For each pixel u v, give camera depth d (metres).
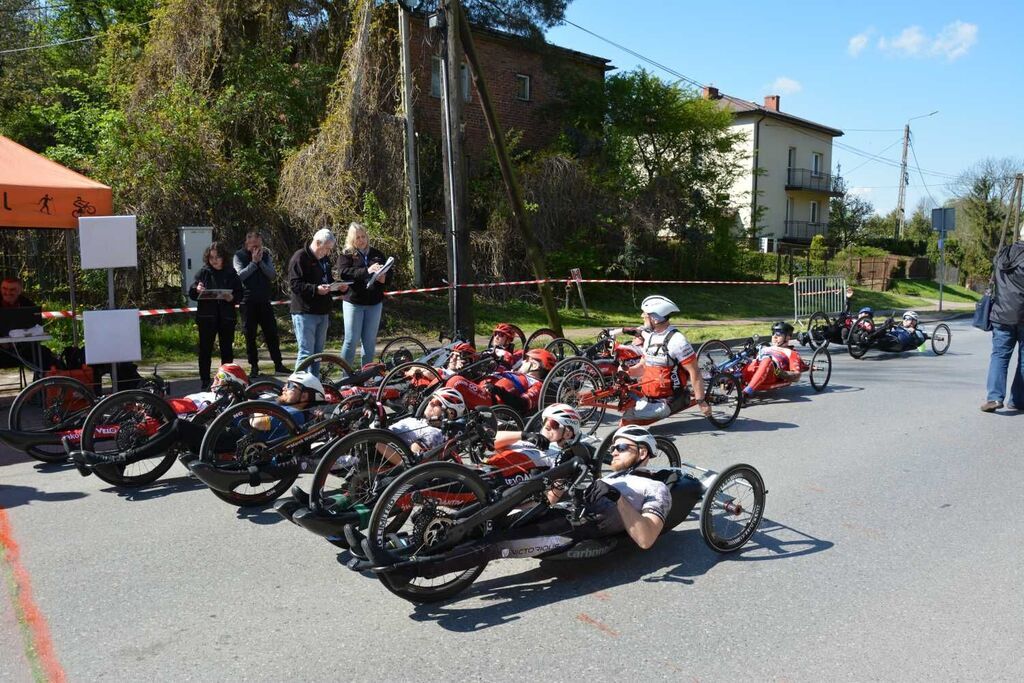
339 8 18.47
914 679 3.58
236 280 9.49
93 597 4.28
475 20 21.52
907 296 32.06
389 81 17.39
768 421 8.94
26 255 12.61
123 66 17.80
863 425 8.75
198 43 16.81
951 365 13.73
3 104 21.45
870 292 30.55
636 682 3.52
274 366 10.70
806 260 31.45
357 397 6.09
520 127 25.23
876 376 12.35
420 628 4.00
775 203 39.03
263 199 15.35
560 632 3.98
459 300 11.79
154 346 12.08
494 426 5.71
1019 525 5.63
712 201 26.12
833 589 4.54
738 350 10.40
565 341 10.73
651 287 23.16
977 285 46.06
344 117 15.92
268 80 17.05
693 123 25.42
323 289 8.98
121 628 3.96
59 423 6.54
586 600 4.36
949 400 10.31
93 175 14.02
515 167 20.83
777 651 3.82
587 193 21.25
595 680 3.53
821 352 10.93
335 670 3.58
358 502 4.77
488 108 12.26
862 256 36.38
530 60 25.41
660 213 22.92
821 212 43.00
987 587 4.59
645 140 25.88
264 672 3.56
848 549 5.14
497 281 18.75
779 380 9.84
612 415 9.23
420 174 19.23
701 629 4.04
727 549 5.03
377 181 16.39
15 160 8.71
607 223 21.50
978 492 6.37
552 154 21.30
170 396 8.98
